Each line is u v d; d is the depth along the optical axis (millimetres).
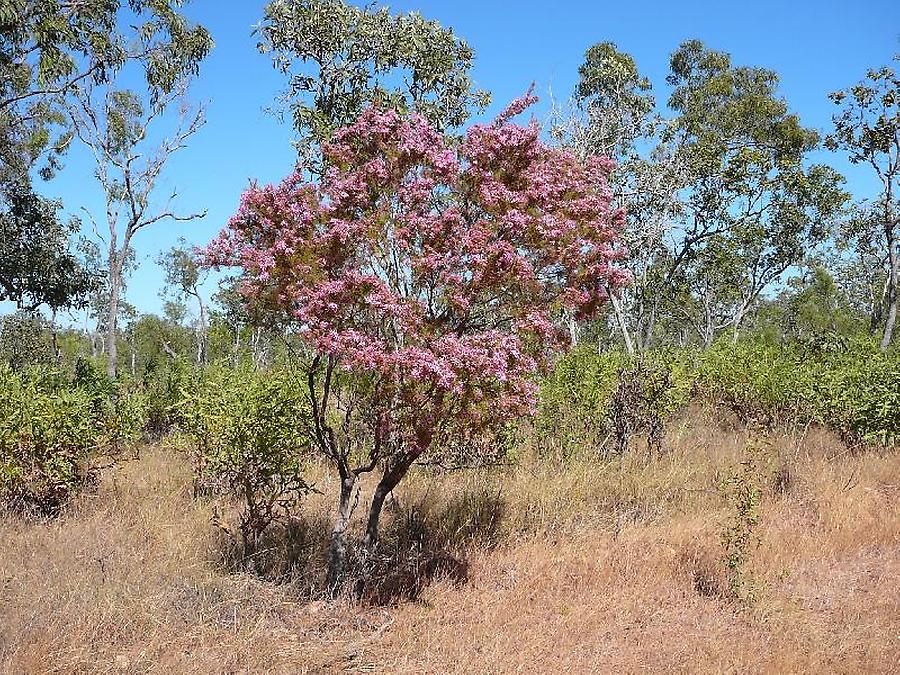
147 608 5172
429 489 7852
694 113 27656
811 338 18766
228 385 8039
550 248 5492
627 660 4867
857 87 21219
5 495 7387
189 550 6426
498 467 8703
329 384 6121
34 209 16547
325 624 5316
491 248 5176
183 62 12633
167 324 43531
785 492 8445
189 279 36719
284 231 5254
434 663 4840
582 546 6836
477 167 5633
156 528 6918
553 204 5559
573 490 7930
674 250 27562
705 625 5434
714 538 7012
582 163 6180
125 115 18016
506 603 5734
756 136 27969
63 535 6680
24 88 11695
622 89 21766
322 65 10883
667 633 5297
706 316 34844
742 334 35000
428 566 6395
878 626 5418
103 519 7301
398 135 5559
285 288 5133
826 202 28141
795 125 27438
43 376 10500
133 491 8250
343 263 5336
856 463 9414
